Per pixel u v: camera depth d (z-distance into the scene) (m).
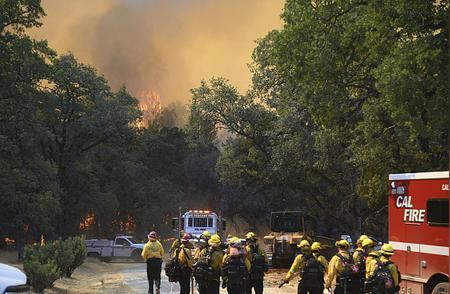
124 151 76.56
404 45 17.05
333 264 11.05
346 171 34.47
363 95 26.03
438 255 12.77
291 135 36.66
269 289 18.97
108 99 55.66
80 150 56.44
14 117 36.88
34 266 17.45
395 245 14.14
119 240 41.66
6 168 40.94
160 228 86.31
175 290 18.86
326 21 20.02
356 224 37.66
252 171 42.75
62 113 52.25
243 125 41.25
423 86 16.45
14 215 42.69
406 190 13.84
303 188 41.75
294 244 28.92
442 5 16.62
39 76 36.44
